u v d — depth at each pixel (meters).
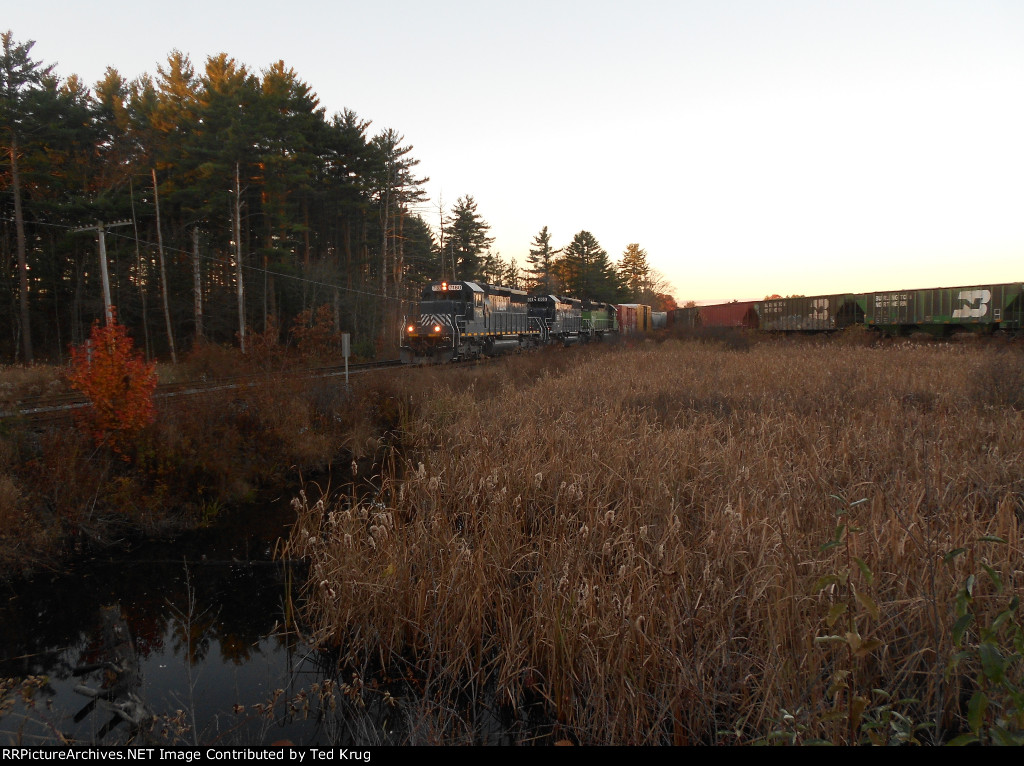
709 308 55.12
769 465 9.26
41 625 7.39
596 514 7.59
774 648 4.86
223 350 25.77
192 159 36.19
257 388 14.81
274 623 7.45
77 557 9.34
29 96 33.53
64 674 6.39
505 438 12.34
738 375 19.41
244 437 13.50
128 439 11.15
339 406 16.44
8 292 35.28
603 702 5.00
